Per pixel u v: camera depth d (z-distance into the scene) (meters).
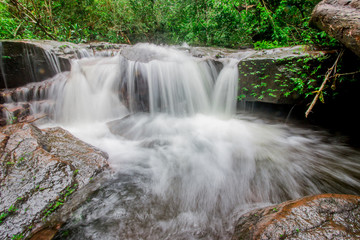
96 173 2.67
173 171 3.13
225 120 5.00
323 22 3.55
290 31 6.10
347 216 1.49
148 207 2.40
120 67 4.90
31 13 6.74
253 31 7.38
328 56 3.51
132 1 7.60
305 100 4.00
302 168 3.19
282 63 3.81
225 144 3.96
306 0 6.18
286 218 1.52
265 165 3.29
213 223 2.20
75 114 4.91
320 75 3.55
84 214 2.17
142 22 8.27
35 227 1.90
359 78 3.44
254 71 4.20
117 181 2.76
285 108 4.96
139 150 3.68
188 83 5.09
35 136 2.95
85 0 7.87
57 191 2.24
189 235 2.04
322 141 4.08
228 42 7.29
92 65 5.14
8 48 4.54
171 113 5.18
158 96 4.97
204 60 4.98
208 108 5.26
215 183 2.89
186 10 7.18
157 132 4.38
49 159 2.52
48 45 5.05
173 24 8.09
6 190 2.10
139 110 5.10
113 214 2.24
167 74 4.89
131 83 4.79
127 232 2.05
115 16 8.07
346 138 4.16
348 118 4.46
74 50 5.38
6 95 4.44
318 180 2.92
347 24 2.88
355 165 3.27
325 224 1.43
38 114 4.52
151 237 2.01
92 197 2.38
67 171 2.48
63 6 7.98
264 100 4.28
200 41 7.62
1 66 4.59
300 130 4.55
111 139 4.04
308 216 1.51
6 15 6.89
